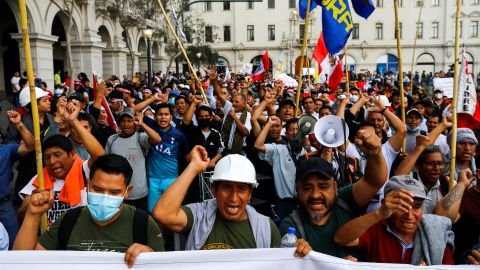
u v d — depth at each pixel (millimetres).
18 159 4254
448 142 4738
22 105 5426
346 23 6363
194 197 5789
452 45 50562
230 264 2604
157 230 2812
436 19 51156
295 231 2846
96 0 21578
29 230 2615
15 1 15789
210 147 6395
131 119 5324
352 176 4441
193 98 6641
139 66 32969
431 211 3699
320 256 2574
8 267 2529
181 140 5613
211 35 47531
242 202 2779
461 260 3371
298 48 52562
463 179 3340
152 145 5383
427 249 2824
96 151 3586
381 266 2590
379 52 52750
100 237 2727
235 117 5973
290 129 5602
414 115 5996
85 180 3615
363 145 2938
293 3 53000
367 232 2920
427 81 32156
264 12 53625
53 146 3518
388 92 14789
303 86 16406
